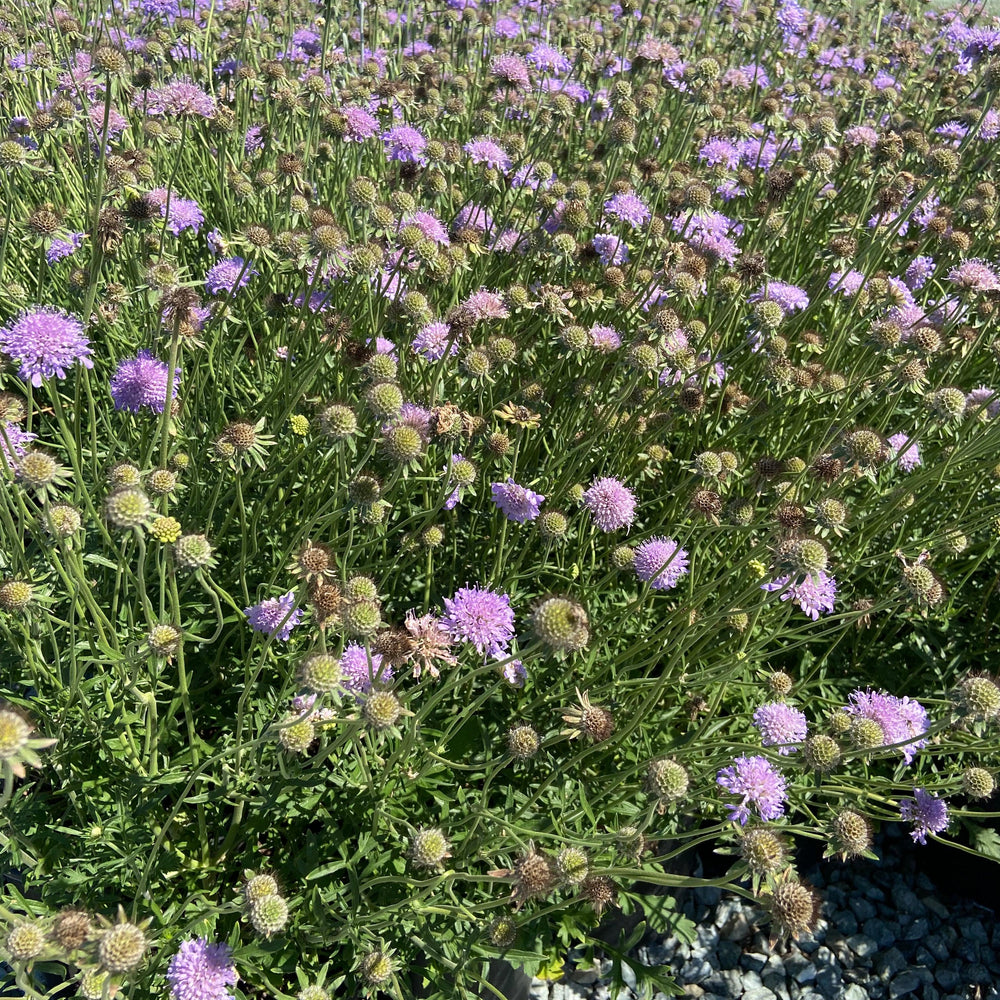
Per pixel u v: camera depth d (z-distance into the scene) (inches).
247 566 21.7
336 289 25.5
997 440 21.9
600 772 21.1
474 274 27.5
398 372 22.9
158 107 26.6
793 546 18.2
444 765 19.0
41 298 22.8
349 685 17.8
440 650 17.1
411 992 17.7
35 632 19.0
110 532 20.4
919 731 19.2
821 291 27.3
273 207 27.3
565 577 22.0
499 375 25.2
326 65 36.7
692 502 21.0
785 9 40.9
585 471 24.6
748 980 23.1
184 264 27.3
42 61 29.8
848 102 40.1
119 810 17.8
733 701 22.8
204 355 24.1
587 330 24.0
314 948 18.0
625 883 19.4
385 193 29.6
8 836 17.3
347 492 19.1
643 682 20.1
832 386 24.9
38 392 25.6
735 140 34.4
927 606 19.7
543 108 30.4
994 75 27.8
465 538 24.4
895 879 25.3
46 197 28.6
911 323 26.3
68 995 18.7
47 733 17.9
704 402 24.3
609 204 28.1
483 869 18.9
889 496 23.6
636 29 43.6
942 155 29.5
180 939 16.3
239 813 17.9
